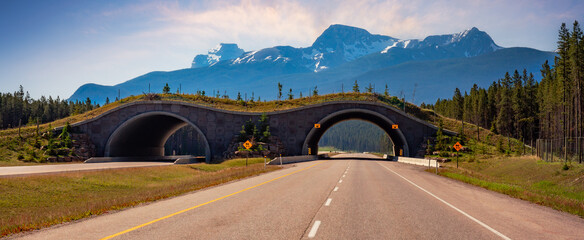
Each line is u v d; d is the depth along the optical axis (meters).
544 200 14.41
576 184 22.16
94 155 67.44
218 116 71.12
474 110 125.94
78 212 11.52
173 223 9.16
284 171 32.88
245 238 7.60
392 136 84.62
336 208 11.67
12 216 16.09
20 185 20.39
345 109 73.69
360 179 23.97
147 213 10.72
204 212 10.84
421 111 83.38
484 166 47.16
